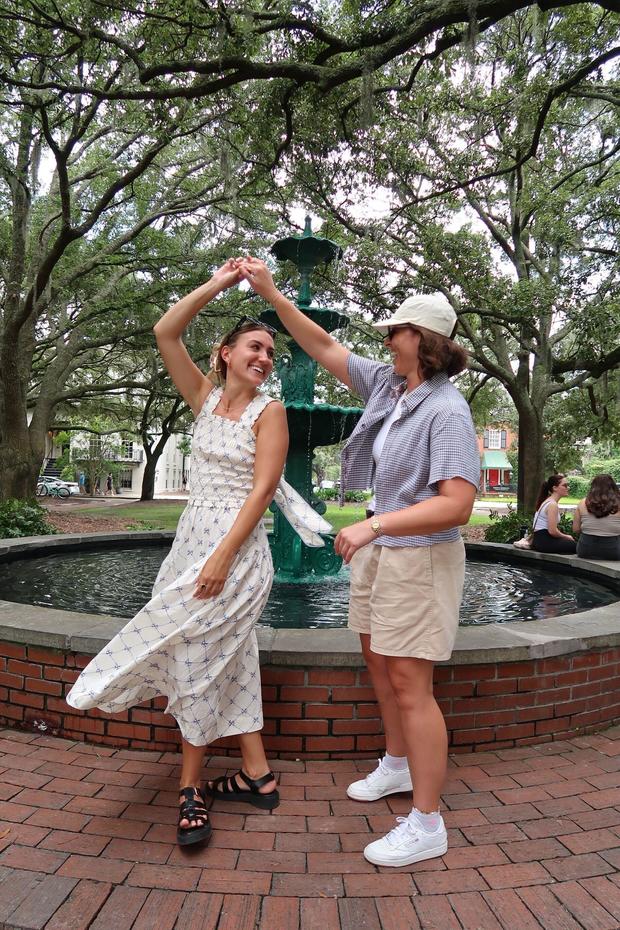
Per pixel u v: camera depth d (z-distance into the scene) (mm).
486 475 50969
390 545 1900
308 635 2703
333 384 15359
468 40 5789
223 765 2449
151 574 5379
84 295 16219
